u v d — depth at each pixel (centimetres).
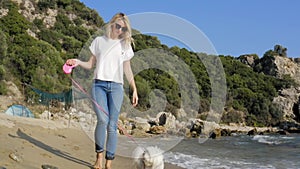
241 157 1066
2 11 3906
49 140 711
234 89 4312
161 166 486
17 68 2516
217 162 880
